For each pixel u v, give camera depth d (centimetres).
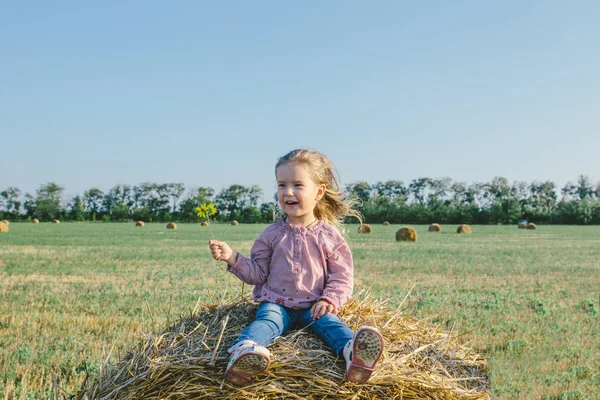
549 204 11719
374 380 312
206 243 3341
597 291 1421
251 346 296
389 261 2125
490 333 894
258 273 377
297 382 309
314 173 383
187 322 378
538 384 656
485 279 1622
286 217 399
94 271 1762
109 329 902
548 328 941
